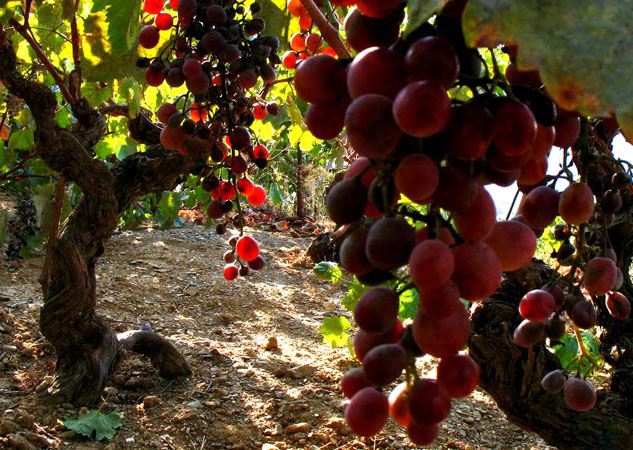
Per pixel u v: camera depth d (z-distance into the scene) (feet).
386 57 2.19
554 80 1.94
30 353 11.58
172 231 23.58
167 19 7.11
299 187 29.37
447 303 2.26
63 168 9.01
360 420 2.43
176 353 11.26
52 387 9.67
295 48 6.71
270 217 28.66
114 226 9.79
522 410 6.97
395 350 2.41
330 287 18.97
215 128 7.73
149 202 22.24
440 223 2.39
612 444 6.53
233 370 11.85
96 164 9.11
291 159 30.60
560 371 4.86
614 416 6.60
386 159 2.38
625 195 6.68
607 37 1.97
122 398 10.36
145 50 9.02
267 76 7.15
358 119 2.16
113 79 9.14
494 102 2.23
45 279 10.38
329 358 12.75
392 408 2.60
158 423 9.66
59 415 9.30
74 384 9.65
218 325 15.08
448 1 2.21
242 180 8.02
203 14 6.85
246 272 8.43
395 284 2.76
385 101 2.17
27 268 16.96
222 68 7.15
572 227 4.78
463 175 2.25
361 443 9.49
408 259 2.35
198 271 18.67
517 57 1.99
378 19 2.38
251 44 7.08
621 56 1.95
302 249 22.98
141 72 9.23
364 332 2.63
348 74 2.29
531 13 2.01
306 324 15.42
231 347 13.21
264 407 10.35
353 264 2.56
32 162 13.33
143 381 10.80
